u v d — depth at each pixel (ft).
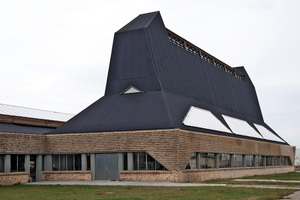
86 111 165.99
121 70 179.93
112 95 175.01
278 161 272.72
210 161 166.91
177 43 216.13
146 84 172.45
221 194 92.89
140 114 152.97
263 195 90.27
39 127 188.65
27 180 143.84
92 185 126.00
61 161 154.20
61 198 89.20
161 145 139.13
